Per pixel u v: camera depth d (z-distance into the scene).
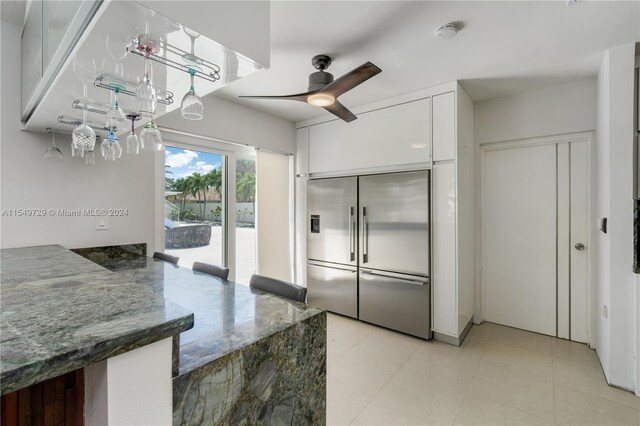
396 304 3.14
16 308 0.73
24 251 1.84
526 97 3.09
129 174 2.57
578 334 2.90
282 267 4.02
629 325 2.09
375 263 3.30
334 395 2.06
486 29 2.01
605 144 2.29
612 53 2.21
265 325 1.10
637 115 2.16
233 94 3.14
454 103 2.82
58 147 2.20
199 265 2.14
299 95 2.22
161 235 2.83
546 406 1.94
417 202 2.99
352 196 3.50
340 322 3.43
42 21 1.41
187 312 0.72
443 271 2.89
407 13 1.84
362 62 2.46
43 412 0.73
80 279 1.07
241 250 3.63
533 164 3.13
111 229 2.47
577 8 1.79
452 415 1.86
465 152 3.05
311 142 3.96
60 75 1.23
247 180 3.71
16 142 2.03
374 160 3.36
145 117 1.68
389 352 2.70
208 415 0.82
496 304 3.36
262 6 1.15
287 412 1.08
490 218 3.38
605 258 2.28
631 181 2.11
